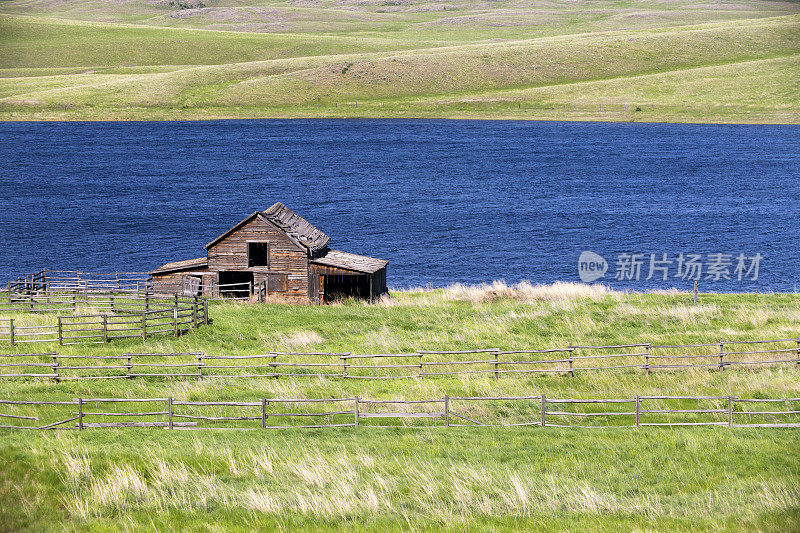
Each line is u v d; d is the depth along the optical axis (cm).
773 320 10931
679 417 7438
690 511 5466
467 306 12225
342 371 9006
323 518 5425
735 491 5784
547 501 5647
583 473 6122
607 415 7550
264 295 13475
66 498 5662
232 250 13550
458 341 10169
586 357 8831
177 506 5594
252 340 10269
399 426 7206
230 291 13412
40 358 9231
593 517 5431
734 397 7575
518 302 12388
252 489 5806
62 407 7625
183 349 9762
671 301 12262
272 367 8906
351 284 13700
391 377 8794
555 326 10862
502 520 5381
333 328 10906
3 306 12325
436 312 11781
